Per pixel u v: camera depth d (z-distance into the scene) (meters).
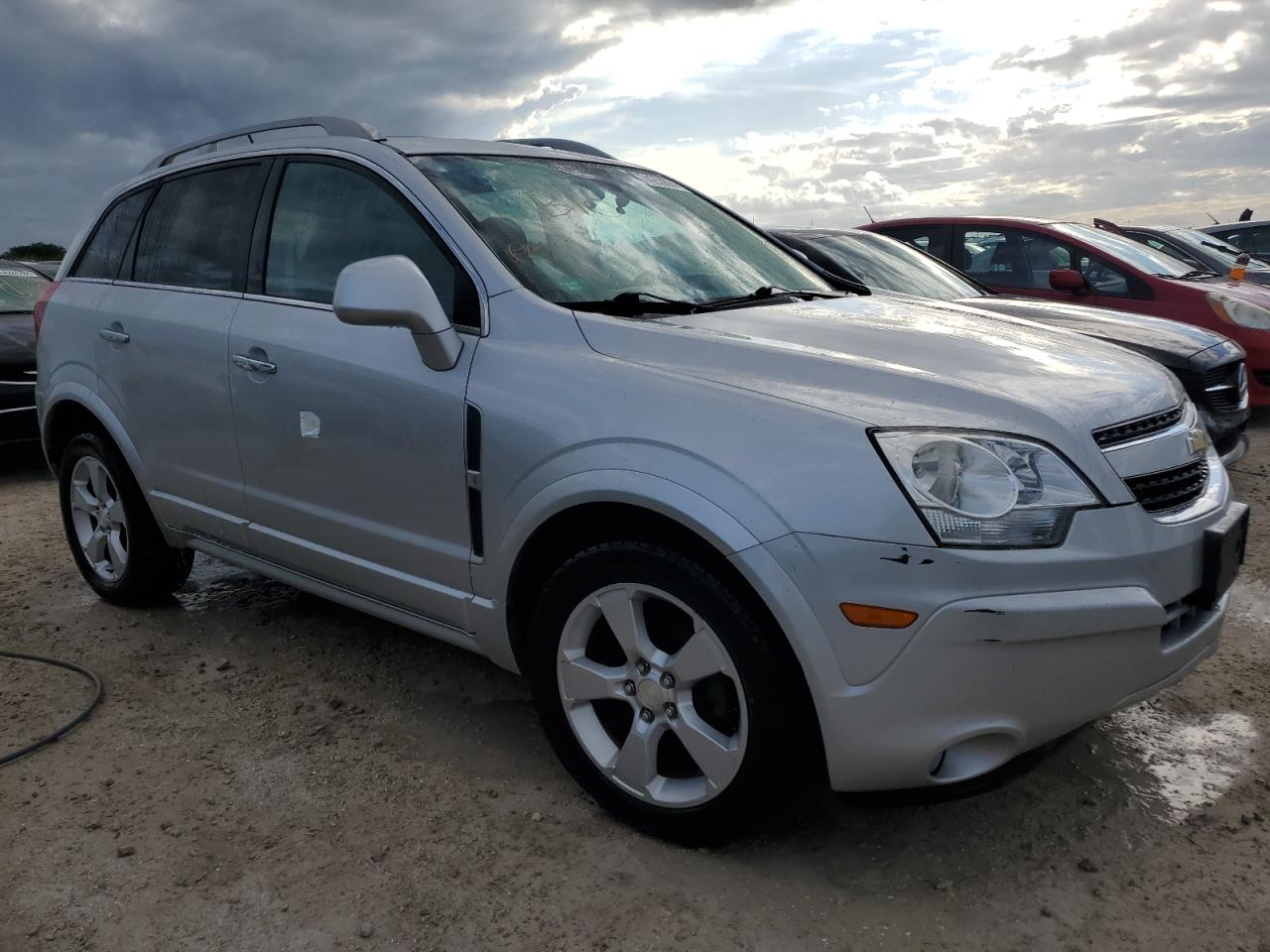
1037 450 2.23
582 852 2.50
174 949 2.18
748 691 2.26
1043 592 2.13
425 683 3.49
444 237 2.94
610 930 2.22
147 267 3.92
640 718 2.50
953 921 2.25
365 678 3.54
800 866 2.45
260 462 3.33
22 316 7.14
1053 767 2.89
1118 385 2.56
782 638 2.23
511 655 2.79
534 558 2.69
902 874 2.42
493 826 2.61
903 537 2.10
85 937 2.22
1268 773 2.85
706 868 2.43
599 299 2.91
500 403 2.63
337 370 3.02
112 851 2.53
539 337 2.71
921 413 2.27
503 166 3.31
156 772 2.91
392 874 2.43
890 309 3.25
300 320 3.20
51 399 4.22
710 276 3.30
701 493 2.25
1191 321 7.50
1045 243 8.17
